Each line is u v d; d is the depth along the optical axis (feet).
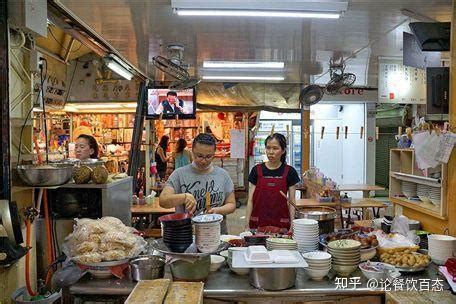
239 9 10.28
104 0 10.32
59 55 19.19
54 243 9.34
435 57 11.64
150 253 7.04
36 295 6.97
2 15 7.19
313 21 12.18
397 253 7.17
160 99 21.35
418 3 10.63
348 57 17.39
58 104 21.38
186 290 5.67
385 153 34.78
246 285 6.24
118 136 27.43
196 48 15.62
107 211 9.56
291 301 6.08
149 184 23.90
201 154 9.09
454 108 9.18
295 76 21.89
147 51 16.01
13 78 8.00
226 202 9.41
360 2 10.55
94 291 6.10
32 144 8.49
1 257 6.75
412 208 11.68
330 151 31.09
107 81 22.57
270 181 10.25
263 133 30.45
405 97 17.02
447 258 7.19
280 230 8.46
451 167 9.48
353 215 21.84
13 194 7.76
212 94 24.00
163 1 10.41
